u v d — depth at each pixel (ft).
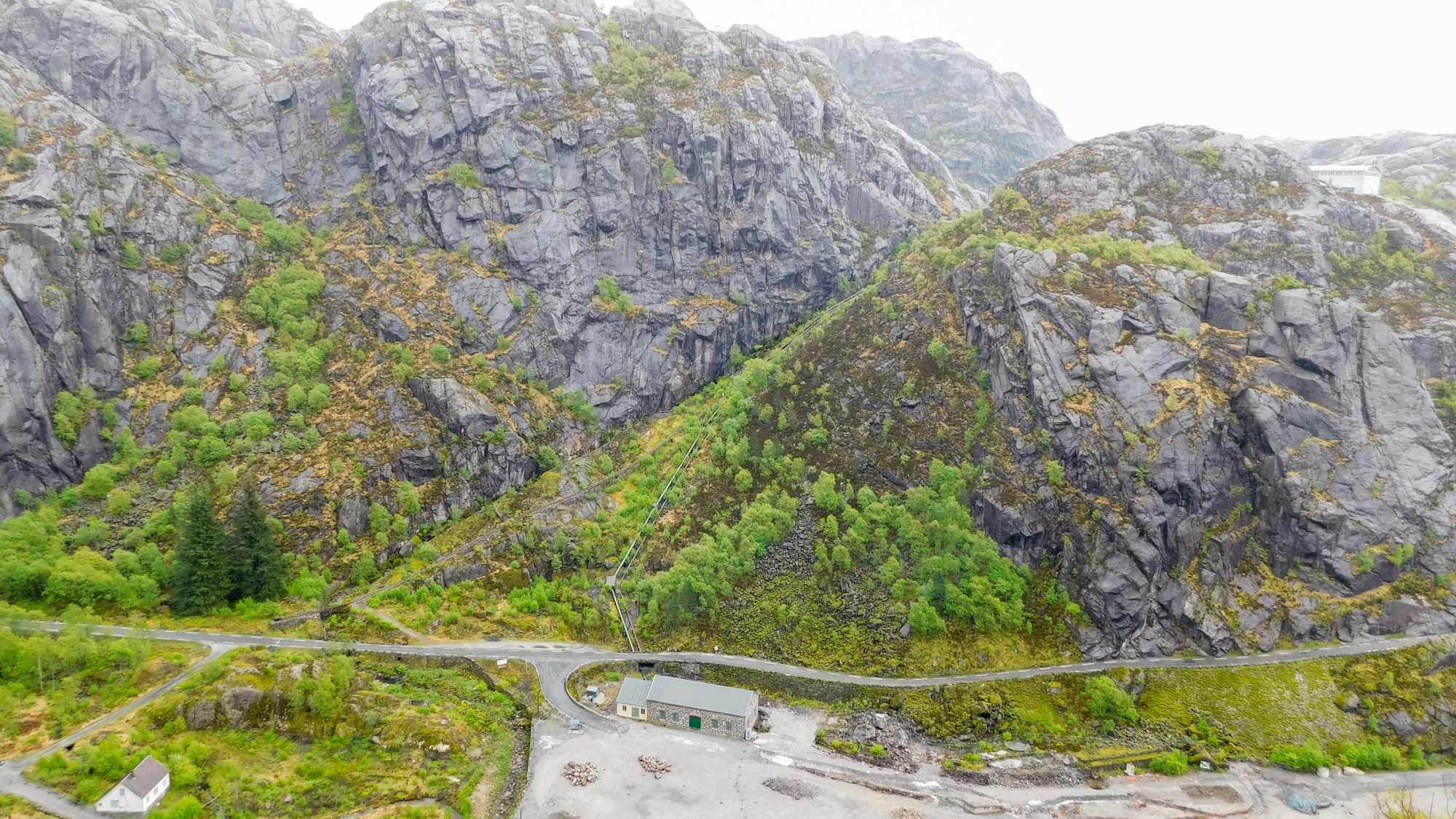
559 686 316.60
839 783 259.60
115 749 238.68
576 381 500.33
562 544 392.88
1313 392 345.72
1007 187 488.44
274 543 361.92
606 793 252.42
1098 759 270.26
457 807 241.96
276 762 253.65
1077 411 350.02
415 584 374.22
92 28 506.07
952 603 322.55
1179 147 465.88
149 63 524.93
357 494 396.98
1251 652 309.22
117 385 410.93
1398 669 294.05
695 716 290.15
